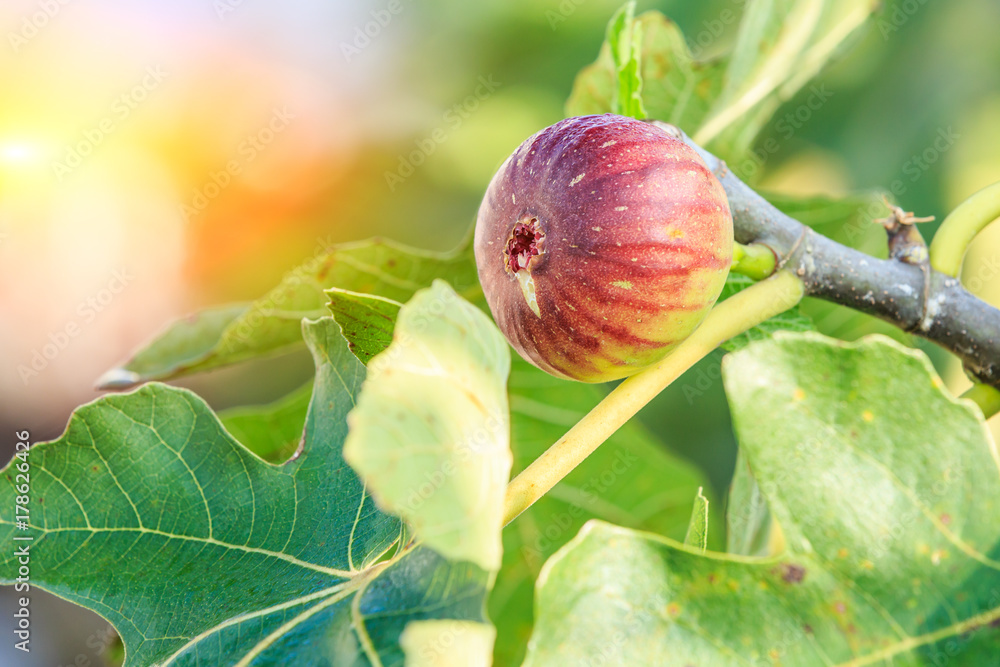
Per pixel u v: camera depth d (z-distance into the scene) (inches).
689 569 12.3
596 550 12.2
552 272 13.4
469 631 11.8
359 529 13.6
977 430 12.4
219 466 13.9
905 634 12.4
